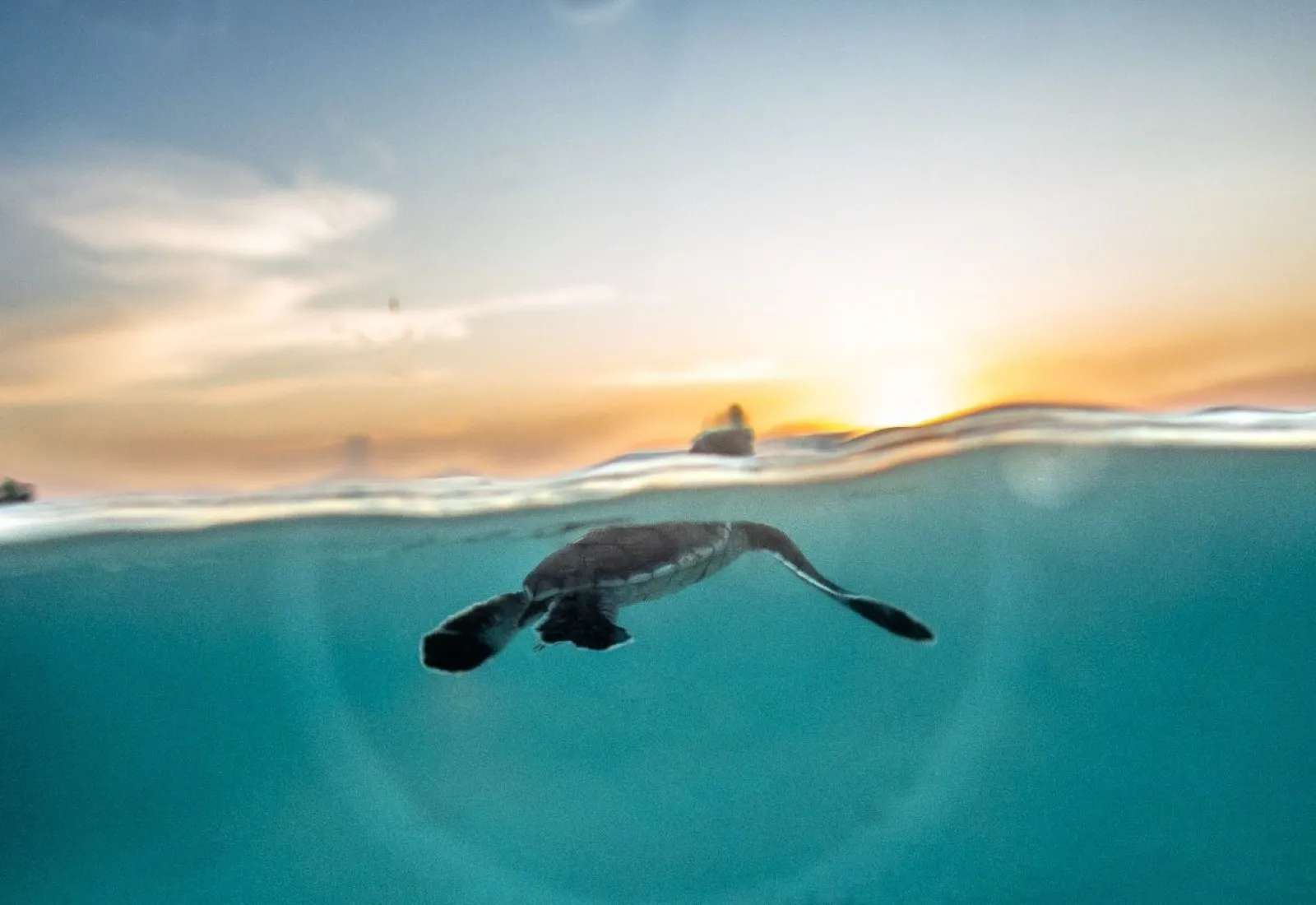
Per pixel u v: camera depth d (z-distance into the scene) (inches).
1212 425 431.5
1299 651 671.8
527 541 535.5
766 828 363.9
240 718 738.2
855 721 514.6
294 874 356.5
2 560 445.7
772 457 431.5
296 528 462.9
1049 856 312.0
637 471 426.9
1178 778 376.8
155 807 472.1
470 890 327.6
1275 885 265.7
